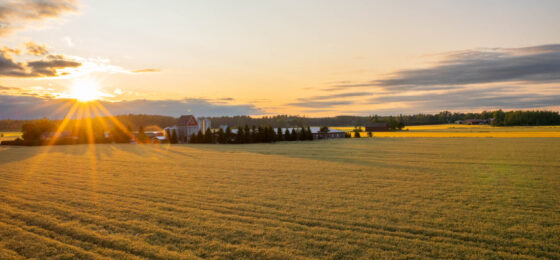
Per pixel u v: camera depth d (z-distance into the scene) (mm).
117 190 18469
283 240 10367
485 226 11461
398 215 12914
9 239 10695
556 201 15055
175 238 10609
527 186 18812
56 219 12789
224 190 18250
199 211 13797
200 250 9648
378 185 19406
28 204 15250
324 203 15000
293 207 14367
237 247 9812
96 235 10898
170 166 29547
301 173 24406
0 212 13906
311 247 9797
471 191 17484
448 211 13438
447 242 10047
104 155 41875
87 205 14984
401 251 9414
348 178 21984
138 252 9570
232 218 12766
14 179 22766
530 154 37000
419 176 22594
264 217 12906
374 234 10758
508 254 9070
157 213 13516
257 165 29578
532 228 11227
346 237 10555
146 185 19984
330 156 37688
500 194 16672
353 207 14227
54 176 23953
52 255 9477
